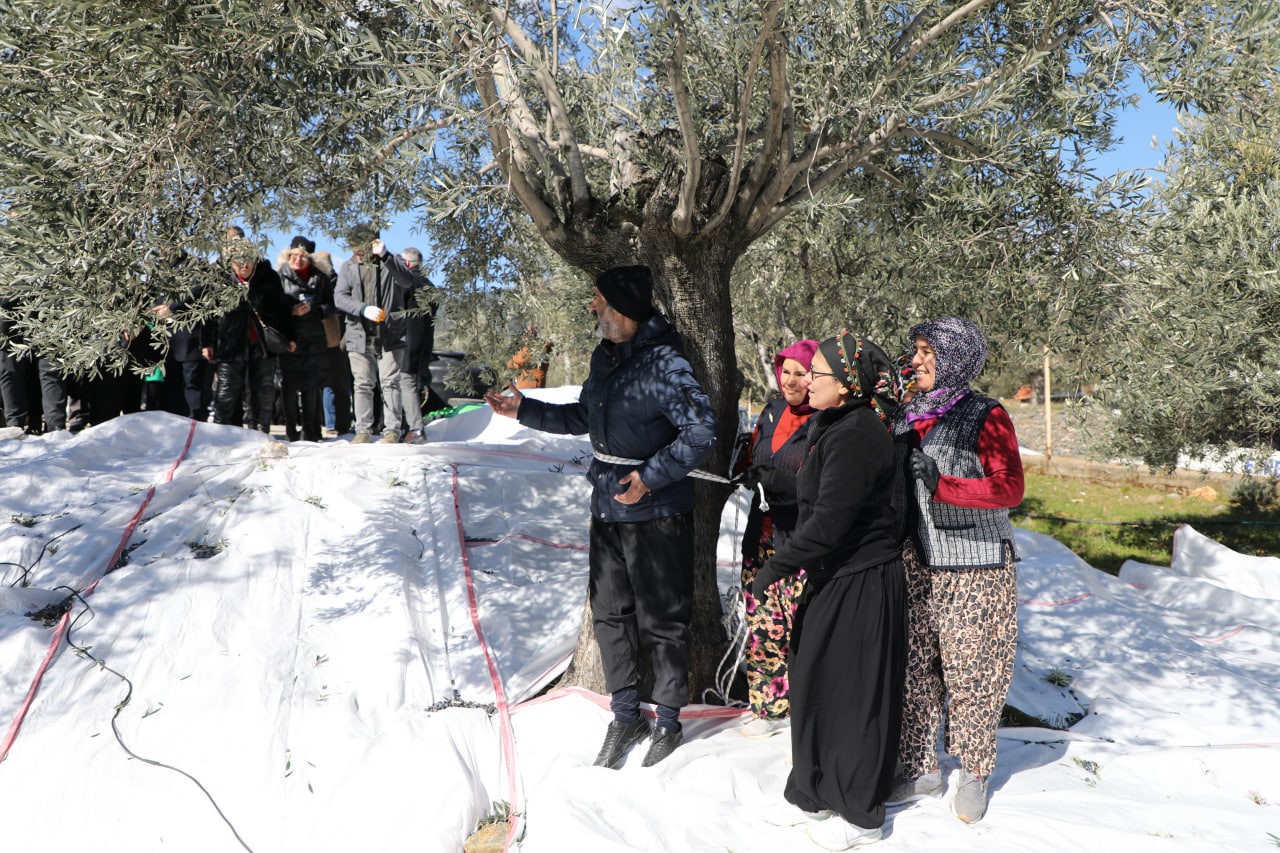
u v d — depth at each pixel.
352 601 4.66
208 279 3.68
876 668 2.96
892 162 4.85
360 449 6.21
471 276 4.89
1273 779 3.51
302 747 3.70
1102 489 12.55
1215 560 7.82
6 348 3.72
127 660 4.03
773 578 3.02
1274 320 4.72
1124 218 3.96
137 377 7.79
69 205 3.32
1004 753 3.84
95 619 4.22
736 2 3.23
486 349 4.90
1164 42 3.42
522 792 3.43
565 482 6.21
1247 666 5.70
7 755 3.53
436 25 3.03
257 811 3.38
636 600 3.55
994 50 4.14
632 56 3.89
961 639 3.21
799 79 3.83
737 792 3.27
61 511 5.15
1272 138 3.74
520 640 4.73
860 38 3.40
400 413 7.25
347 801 3.36
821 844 2.94
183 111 3.29
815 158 3.82
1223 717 4.85
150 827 3.29
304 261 7.71
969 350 3.25
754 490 3.68
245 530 5.05
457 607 4.85
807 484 3.05
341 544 5.13
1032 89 4.10
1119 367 4.45
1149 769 3.62
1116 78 3.68
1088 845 2.95
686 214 3.64
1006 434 3.17
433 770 3.41
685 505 3.54
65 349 3.54
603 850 2.84
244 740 3.68
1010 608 3.23
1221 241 4.47
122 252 3.36
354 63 3.27
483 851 3.10
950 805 3.27
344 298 7.03
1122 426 7.68
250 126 3.42
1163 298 4.26
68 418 7.33
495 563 5.32
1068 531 10.43
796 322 6.54
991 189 4.11
